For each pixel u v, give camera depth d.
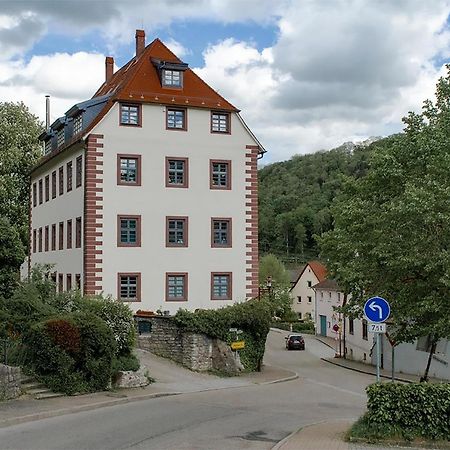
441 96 22.22
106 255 39.41
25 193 56.78
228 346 34.38
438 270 18.12
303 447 14.89
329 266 37.09
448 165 18.80
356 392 31.91
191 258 41.16
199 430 17.78
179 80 41.97
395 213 18.78
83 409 20.61
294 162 151.00
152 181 40.59
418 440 15.16
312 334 82.75
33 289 27.53
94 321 24.06
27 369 22.89
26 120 57.12
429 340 21.62
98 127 39.66
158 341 34.75
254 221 42.66
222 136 42.31
